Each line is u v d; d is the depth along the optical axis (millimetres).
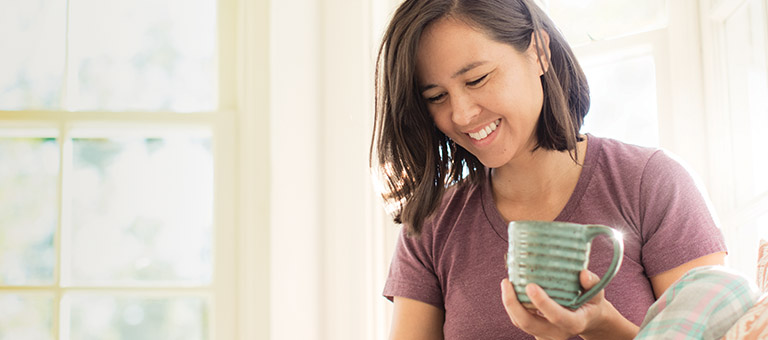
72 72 2646
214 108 2697
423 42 1229
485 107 1205
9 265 2762
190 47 2730
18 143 2760
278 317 2342
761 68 1604
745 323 873
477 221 1396
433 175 1378
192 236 2957
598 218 1302
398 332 1465
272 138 2414
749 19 1663
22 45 2699
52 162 2766
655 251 1259
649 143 1992
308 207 2373
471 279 1369
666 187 1278
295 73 2428
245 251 2391
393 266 1523
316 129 2398
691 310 933
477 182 1416
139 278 2930
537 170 1346
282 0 2455
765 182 1609
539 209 1360
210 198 2953
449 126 1265
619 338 1033
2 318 2768
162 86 2711
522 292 926
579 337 1242
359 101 2369
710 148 1870
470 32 1196
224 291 2424
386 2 2428
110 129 2537
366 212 2326
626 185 1306
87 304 3324
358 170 2342
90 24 2709
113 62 2709
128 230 2934
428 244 1454
